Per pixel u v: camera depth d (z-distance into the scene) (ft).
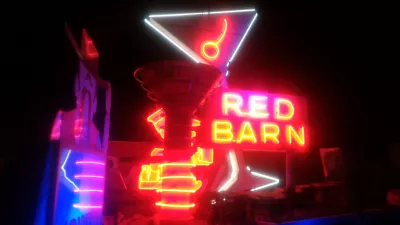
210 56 51.93
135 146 54.90
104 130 29.99
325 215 41.32
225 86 51.78
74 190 23.84
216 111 49.16
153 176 52.65
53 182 19.36
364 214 42.24
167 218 29.50
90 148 25.72
